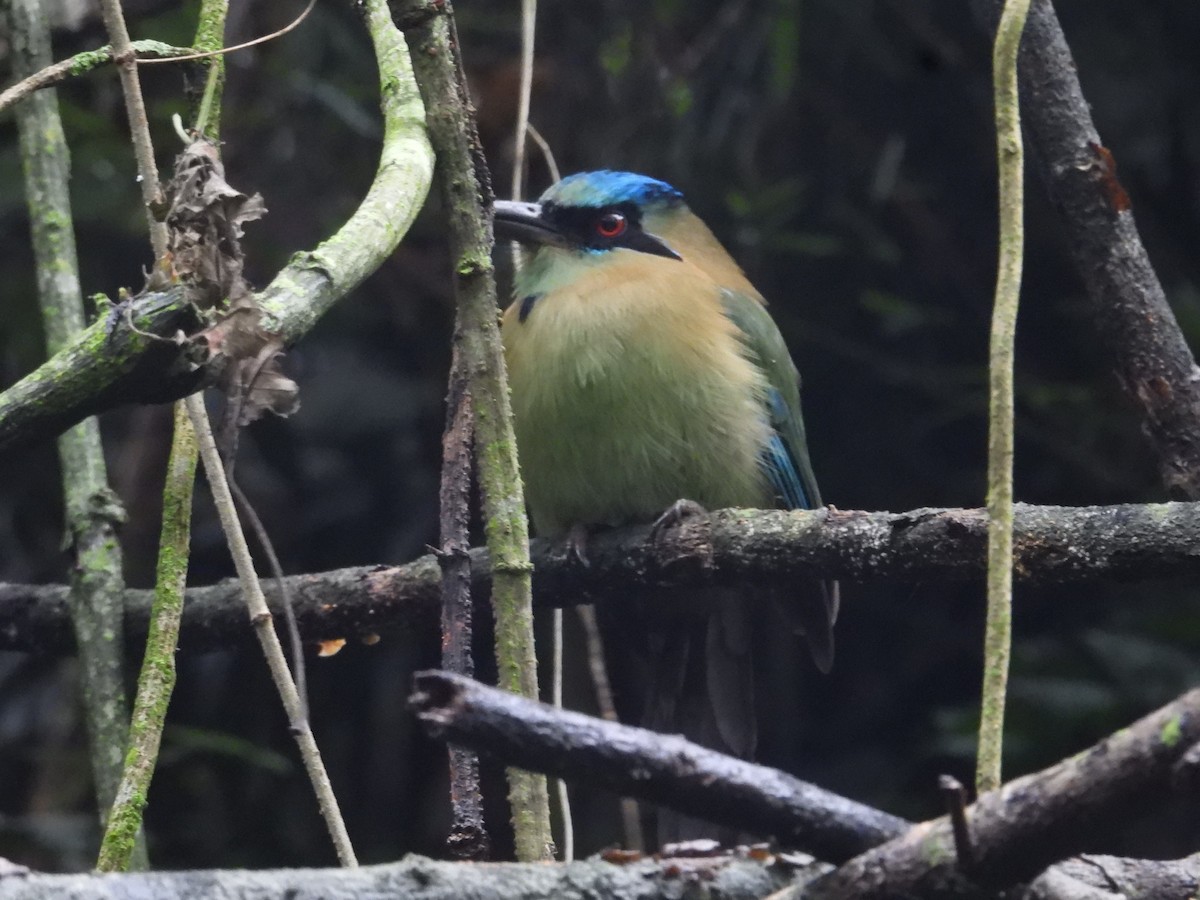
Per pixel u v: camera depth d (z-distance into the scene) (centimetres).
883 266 1336
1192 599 1191
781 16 1145
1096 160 645
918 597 1377
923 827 335
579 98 1208
